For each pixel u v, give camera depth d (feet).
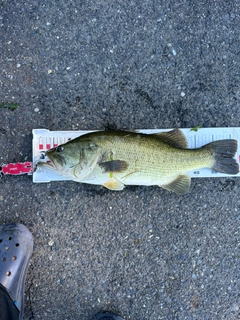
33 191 2.90
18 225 2.85
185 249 2.94
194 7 2.96
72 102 2.91
